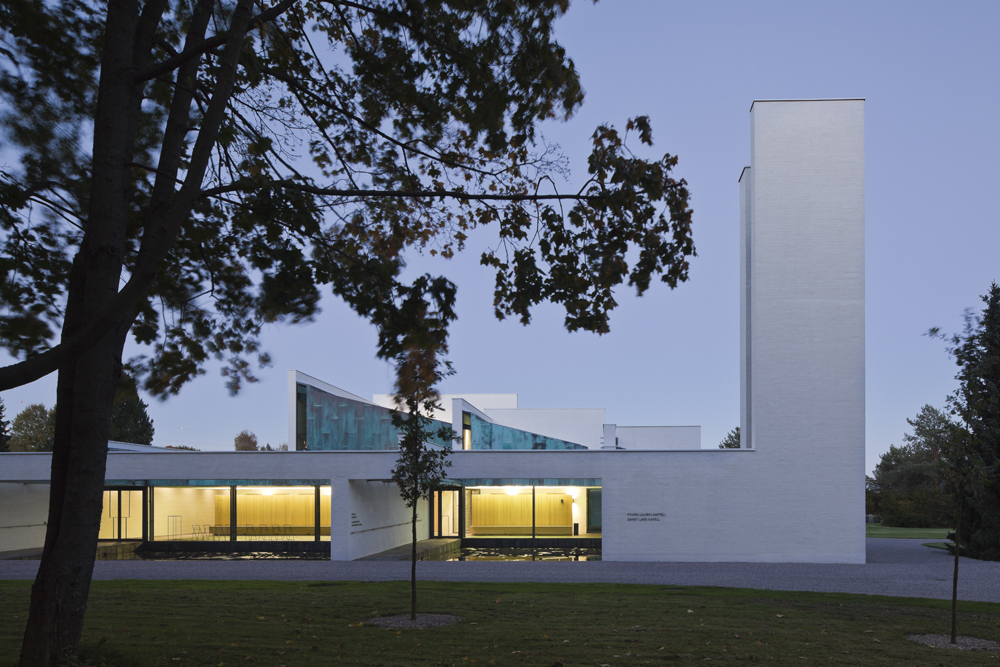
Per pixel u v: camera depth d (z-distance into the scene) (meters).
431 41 7.61
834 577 18.59
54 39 7.57
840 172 23.94
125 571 19.56
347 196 8.13
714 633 10.55
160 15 6.98
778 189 24.02
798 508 23.20
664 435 52.53
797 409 23.48
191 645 9.30
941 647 9.88
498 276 7.53
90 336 4.93
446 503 32.47
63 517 6.04
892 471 52.19
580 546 30.20
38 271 8.31
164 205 6.51
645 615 12.12
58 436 6.18
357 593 14.58
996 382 22.83
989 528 24.17
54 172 8.12
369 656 8.80
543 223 6.89
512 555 26.70
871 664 8.69
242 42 5.95
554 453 24.52
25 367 4.82
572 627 10.96
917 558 24.27
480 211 7.62
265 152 7.92
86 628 10.37
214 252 8.48
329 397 29.95
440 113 7.95
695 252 6.72
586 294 6.93
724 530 23.41
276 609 12.38
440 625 11.08
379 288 7.13
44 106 7.93
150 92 8.10
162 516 30.14
